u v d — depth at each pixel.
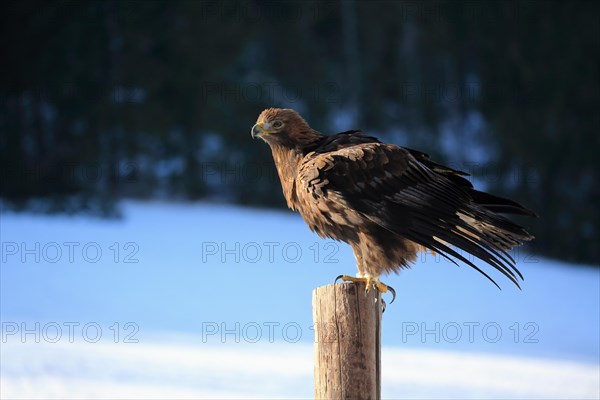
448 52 34.62
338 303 7.08
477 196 9.55
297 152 9.59
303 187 9.21
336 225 9.29
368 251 9.19
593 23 33.38
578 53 33.03
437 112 34.22
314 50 33.06
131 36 29.94
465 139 33.84
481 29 33.81
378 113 34.00
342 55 34.75
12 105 29.27
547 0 33.47
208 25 30.59
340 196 9.01
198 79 30.55
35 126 29.38
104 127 29.75
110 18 29.95
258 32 31.53
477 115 34.09
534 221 31.47
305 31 33.50
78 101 29.47
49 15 29.25
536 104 32.78
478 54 34.19
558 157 32.03
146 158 31.02
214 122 30.86
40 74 29.22
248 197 31.55
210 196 31.66
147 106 30.19
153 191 31.09
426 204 9.09
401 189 9.09
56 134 29.55
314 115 32.75
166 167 31.23
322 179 9.06
